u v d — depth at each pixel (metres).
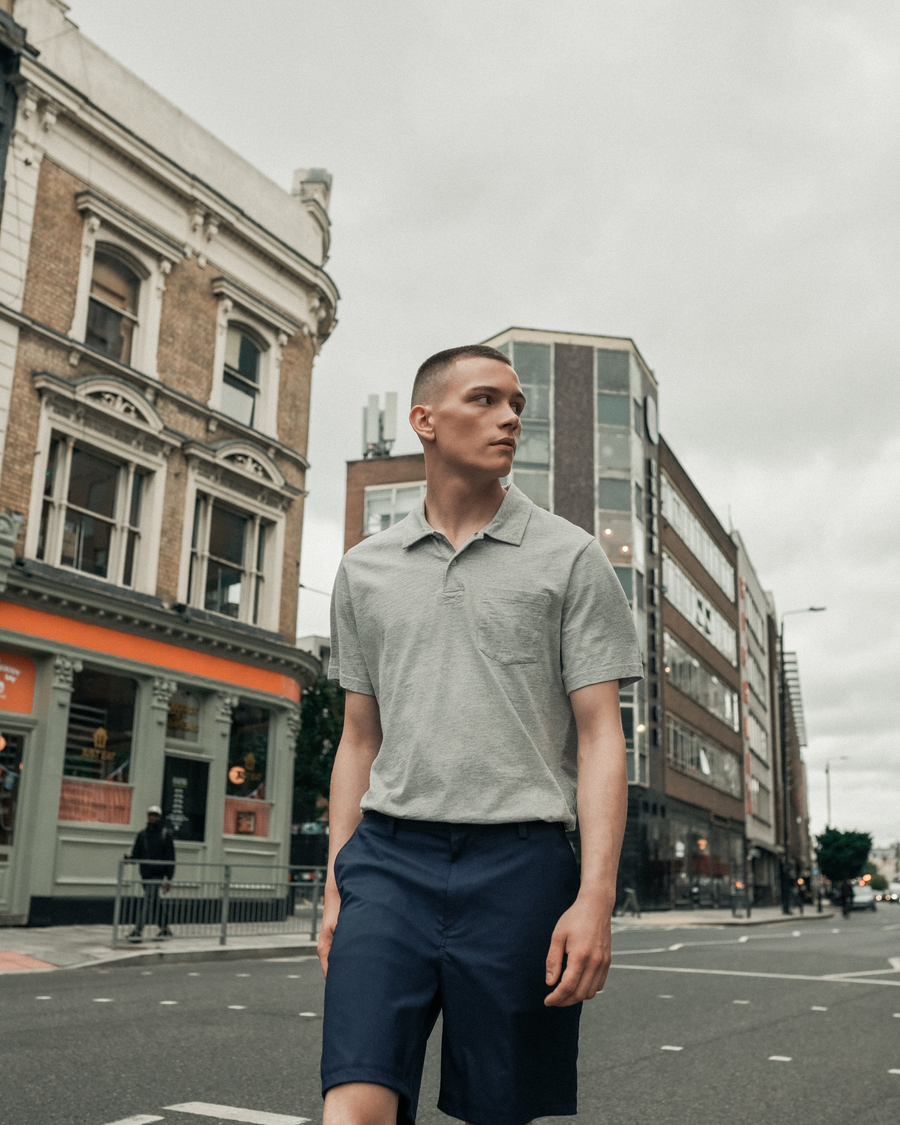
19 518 14.22
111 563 16.14
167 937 12.70
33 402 14.89
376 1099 1.56
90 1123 4.20
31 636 14.39
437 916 1.73
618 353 36.88
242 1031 6.54
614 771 1.78
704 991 9.61
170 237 17.64
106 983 8.93
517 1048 1.67
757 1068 5.89
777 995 9.33
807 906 66.00
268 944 12.90
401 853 1.79
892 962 13.21
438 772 1.79
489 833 1.76
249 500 18.72
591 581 1.88
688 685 42.00
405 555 1.97
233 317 18.78
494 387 1.95
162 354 17.30
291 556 19.67
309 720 27.34
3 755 14.29
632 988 9.84
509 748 1.79
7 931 13.20
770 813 65.38
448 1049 1.71
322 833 26.56
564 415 35.78
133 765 16.03
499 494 2.00
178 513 17.20
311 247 20.95
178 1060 5.55
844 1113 4.83
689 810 40.44
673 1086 5.39
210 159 18.69
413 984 1.67
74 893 14.70
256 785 18.55
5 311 14.51
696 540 45.75
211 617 17.50
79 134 16.06
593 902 1.66
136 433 16.47
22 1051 5.61
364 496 37.12
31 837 14.29
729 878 47.41
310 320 20.66
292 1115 4.45
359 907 1.75
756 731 60.19
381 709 1.95
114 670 15.73
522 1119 1.66
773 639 74.12
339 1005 1.64
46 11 15.62
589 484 35.41
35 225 15.26
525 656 1.83
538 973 1.69
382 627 1.95
